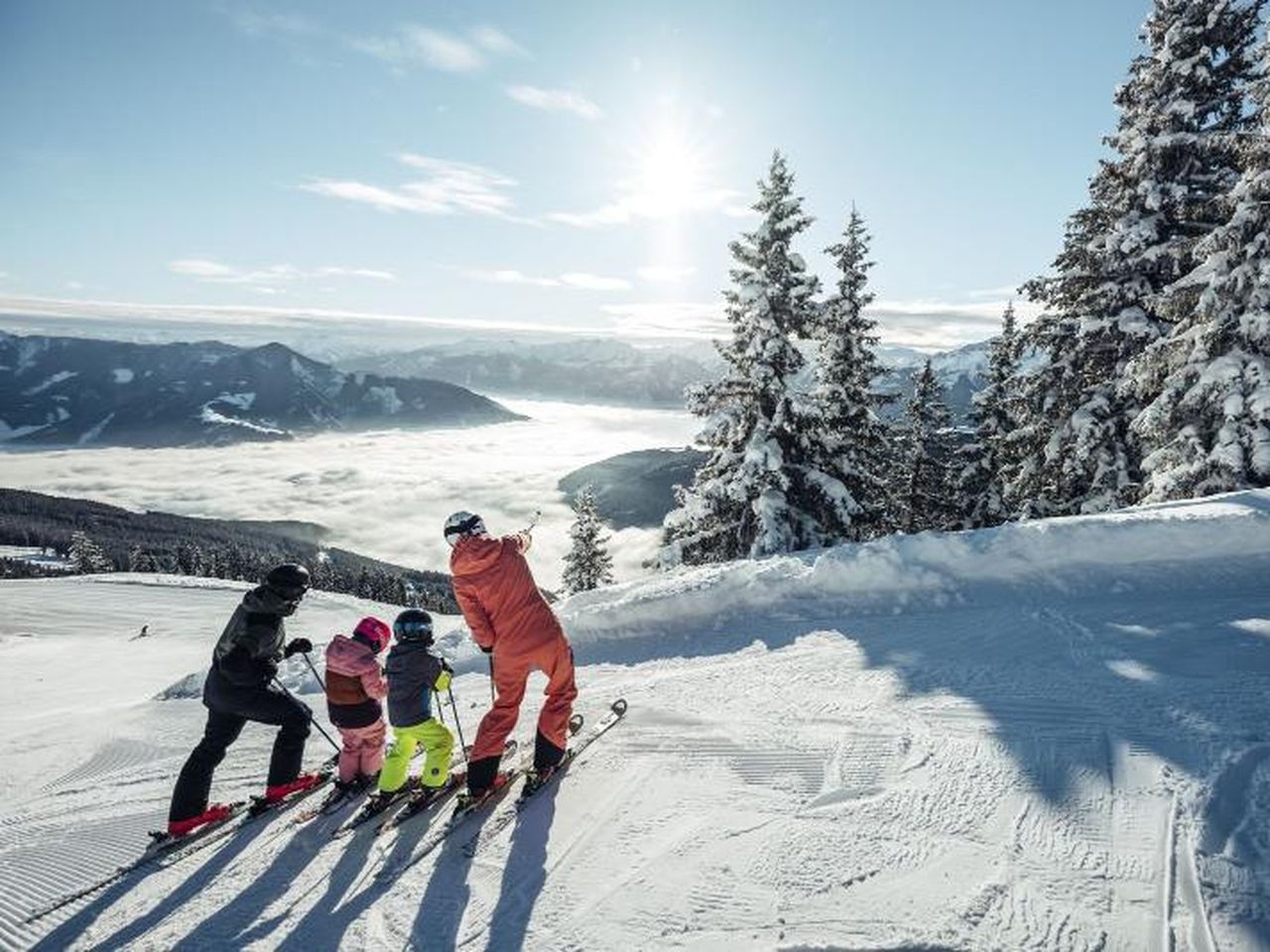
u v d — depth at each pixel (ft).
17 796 20.97
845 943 9.96
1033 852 11.37
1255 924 9.34
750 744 16.38
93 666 88.58
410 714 15.67
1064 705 16.02
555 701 16.02
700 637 25.34
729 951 10.11
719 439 60.34
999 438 61.72
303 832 15.58
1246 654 17.24
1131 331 49.55
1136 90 50.31
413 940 11.35
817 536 57.72
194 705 31.01
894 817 12.79
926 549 26.00
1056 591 23.18
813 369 58.75
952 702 16.98
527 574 15.90
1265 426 39.04
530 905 11.80
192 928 12.46
